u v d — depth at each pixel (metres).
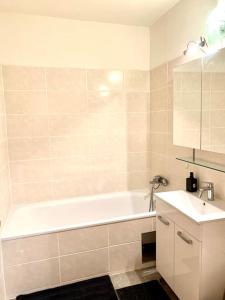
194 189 1.95
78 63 2.52
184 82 2.04
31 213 2.48
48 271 1.93
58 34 2.43
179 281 1.63
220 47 1.64
